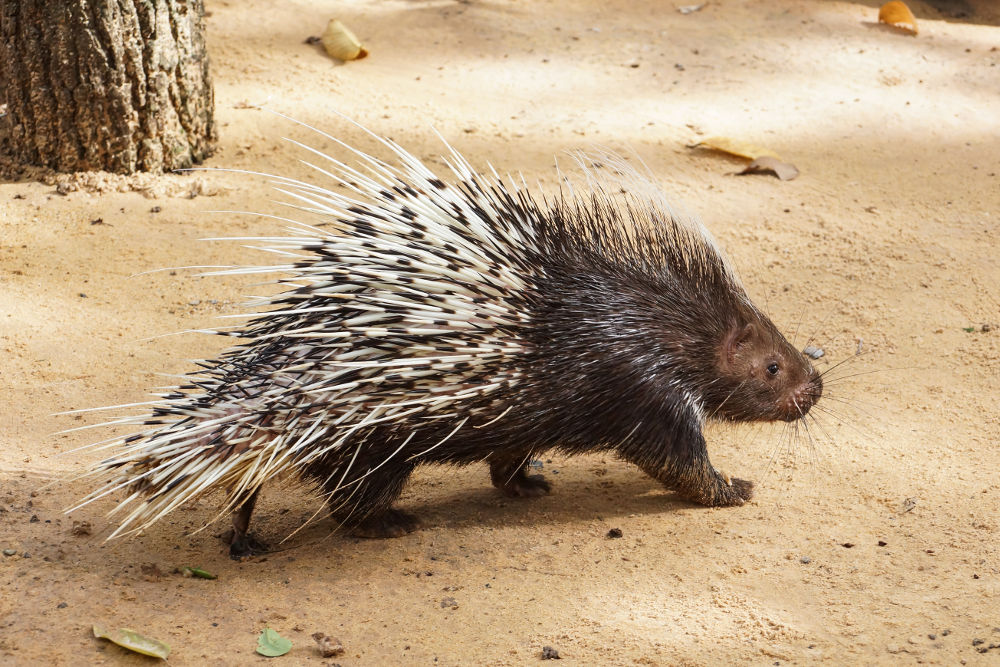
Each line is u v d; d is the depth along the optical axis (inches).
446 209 167.6
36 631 160.2
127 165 202.5
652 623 161.8
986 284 191.3
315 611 163.0
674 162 210.1
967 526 167.9
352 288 164.7
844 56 255.8
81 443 175.2
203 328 186.7
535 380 166.4
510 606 163.3
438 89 231.9
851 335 187.0
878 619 161.5
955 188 205.8
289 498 173.8
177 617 162.1
